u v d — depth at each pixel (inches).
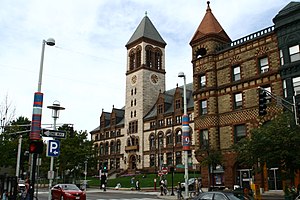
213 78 1628.9
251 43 1515.7
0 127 1850.4
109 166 3759.8
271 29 1457.9
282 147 957.2
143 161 3240.7
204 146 1600.6
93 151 2608.3
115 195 1600.6
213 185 1498.5
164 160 3004.4
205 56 1685.5
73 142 2460.6
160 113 3191.4
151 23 3779.5
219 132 1576.0
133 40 3676.2
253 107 1448.1
